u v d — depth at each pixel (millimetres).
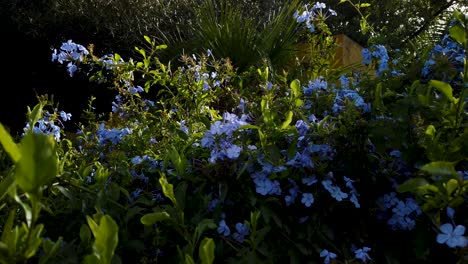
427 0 8875
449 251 1422
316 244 1430
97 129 2092
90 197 1407
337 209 1504
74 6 6340
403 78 1906
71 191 1419
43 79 6566
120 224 1394
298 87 1701
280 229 1423
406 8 9008
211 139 1477
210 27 4621
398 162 1547
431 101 1549
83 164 1713
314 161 1483
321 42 2777
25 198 1213
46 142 670
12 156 665
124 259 1364
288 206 1469
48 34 6477
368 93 1907
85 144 2025
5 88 6688
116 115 2340
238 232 1367
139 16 6379
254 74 2455
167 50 5012
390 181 1536
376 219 1532
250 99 2061
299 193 1480
